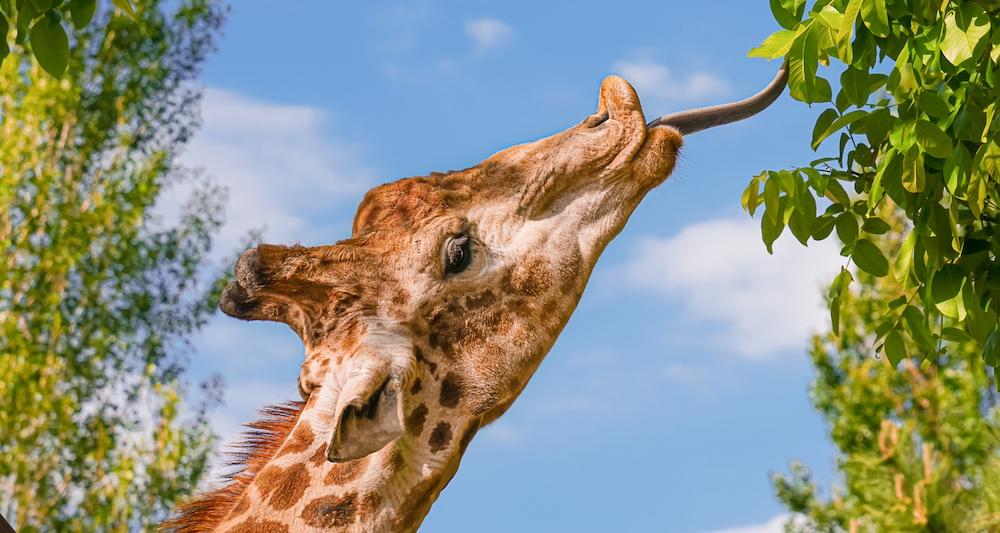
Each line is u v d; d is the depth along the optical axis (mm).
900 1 6023
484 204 6301
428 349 5930
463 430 5945
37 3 6031
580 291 6355
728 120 6848
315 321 5906
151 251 23938
